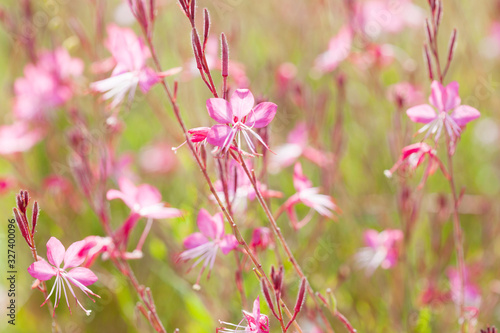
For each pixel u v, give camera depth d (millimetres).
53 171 779
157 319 547
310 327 645
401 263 680
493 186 864
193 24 499
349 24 751
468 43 835
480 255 727
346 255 728
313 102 783
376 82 772
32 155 854
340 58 753
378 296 717
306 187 578
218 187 566
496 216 758
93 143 664
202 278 669
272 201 702
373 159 797
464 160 848
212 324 650
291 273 636
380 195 771
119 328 713
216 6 765
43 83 752
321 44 877
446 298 672
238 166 565
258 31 970
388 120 775
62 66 764
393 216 764
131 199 567
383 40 894
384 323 689
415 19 842
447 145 563
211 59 668
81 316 707
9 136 759
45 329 709
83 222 754
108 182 728
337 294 685
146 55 546
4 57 977
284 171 750
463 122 537
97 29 722
